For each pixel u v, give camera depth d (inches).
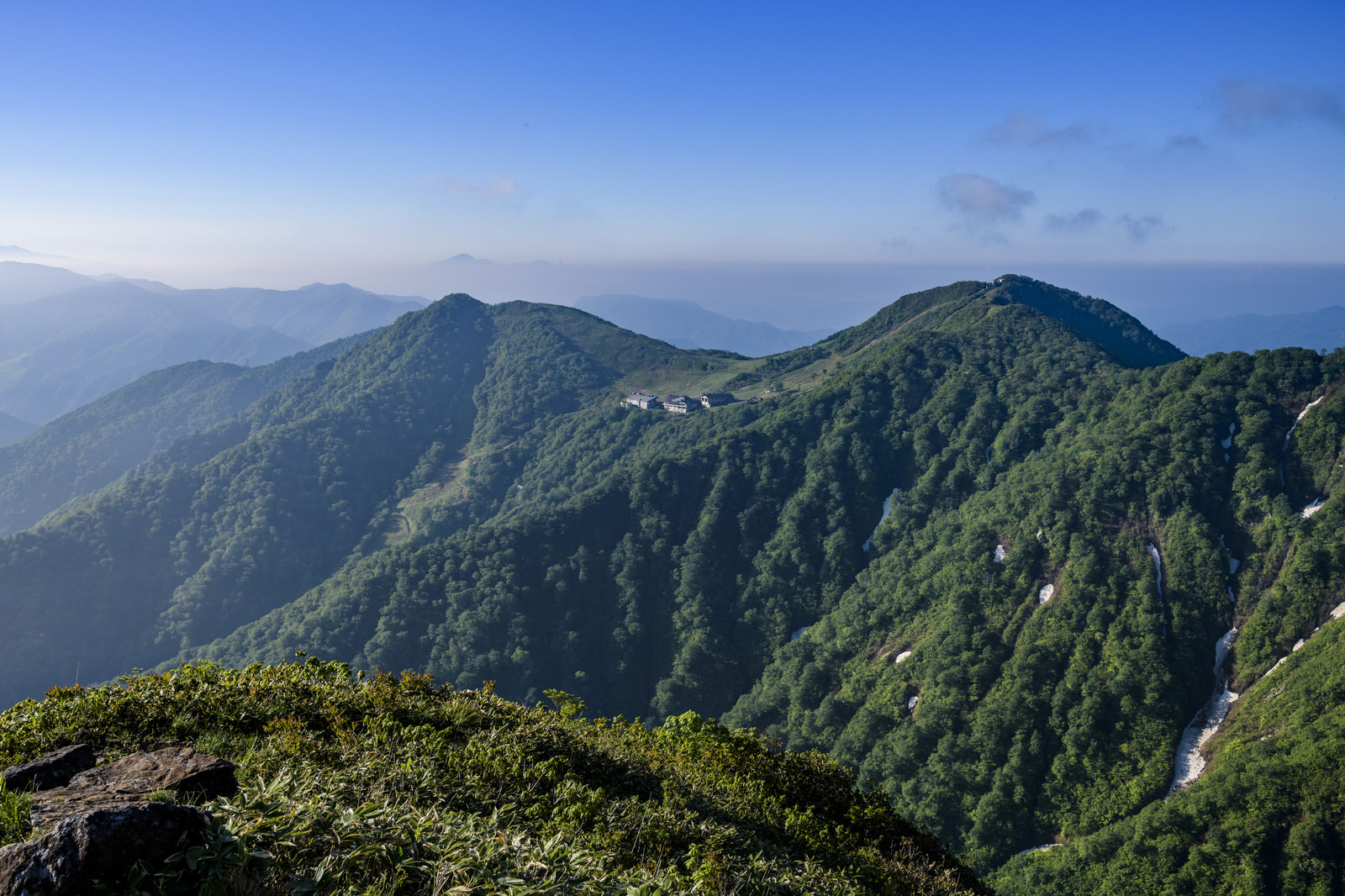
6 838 221.6
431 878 245.3
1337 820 2289.6
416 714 483.5
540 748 482.0
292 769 316.8
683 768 561.9
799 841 502.9
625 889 277.6
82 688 402.3
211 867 200.4
